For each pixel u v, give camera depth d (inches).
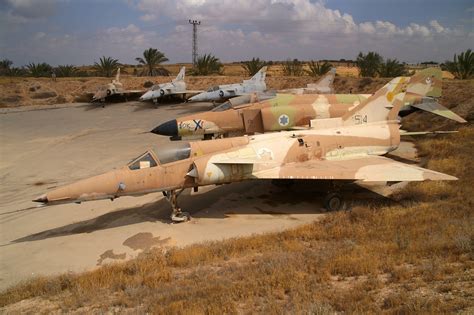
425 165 677.3
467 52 1542.8
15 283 373.7
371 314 226.2
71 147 1004.6
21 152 966.4
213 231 482.3
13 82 1984.5
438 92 906.7
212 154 526.9
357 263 313.1
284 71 2340.1
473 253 299.6
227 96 1401.3
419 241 353.7
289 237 424.8
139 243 457.4
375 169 524.4
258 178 521.0
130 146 994.1
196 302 266.1
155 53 2539.4
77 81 2139.5
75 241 471.8
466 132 848.3
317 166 540.1
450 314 210.8
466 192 511.2
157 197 620.4
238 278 311.6
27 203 619.2
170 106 1697.8
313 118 819.4
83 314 276.4
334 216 481.7
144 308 271.4
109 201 610.9
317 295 260.5
